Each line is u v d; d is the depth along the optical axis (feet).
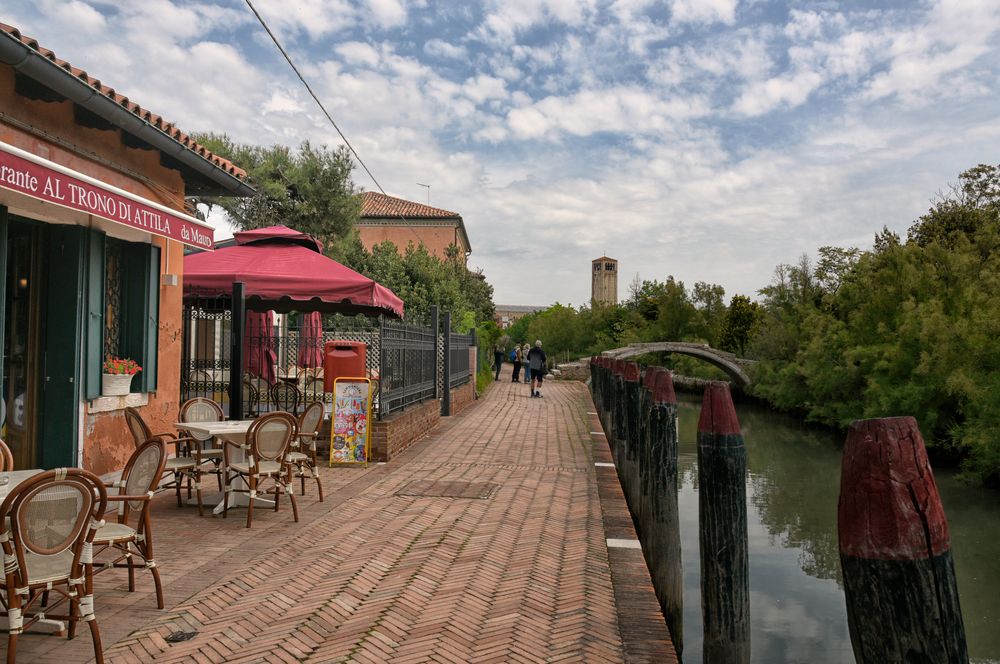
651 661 12.06
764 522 52.90
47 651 12.03
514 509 23.99
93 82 19.94
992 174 126.82
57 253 21.62
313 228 84.79
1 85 18.48
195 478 22.47
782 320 148.97
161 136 23.08
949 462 77.61
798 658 28.14
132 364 24.38
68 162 21.35
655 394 19.12
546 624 13.67
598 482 29.58
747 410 143.95
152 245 26.04
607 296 561.84
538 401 77.61
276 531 20.67
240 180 29.66
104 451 23.11
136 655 12.01
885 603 5.78
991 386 68.08
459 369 66.13
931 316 79.20
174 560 17.66
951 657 5.69
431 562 17.67
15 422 21.12
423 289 100.22
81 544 11.20
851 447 6.15
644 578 16.65
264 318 46.62
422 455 36.27
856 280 113.60
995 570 42.37
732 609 11.78
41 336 21.50
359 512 23.31
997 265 87.35
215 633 13.05
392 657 12.08
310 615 14.01
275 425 21.39
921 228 130.21
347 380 32.96
